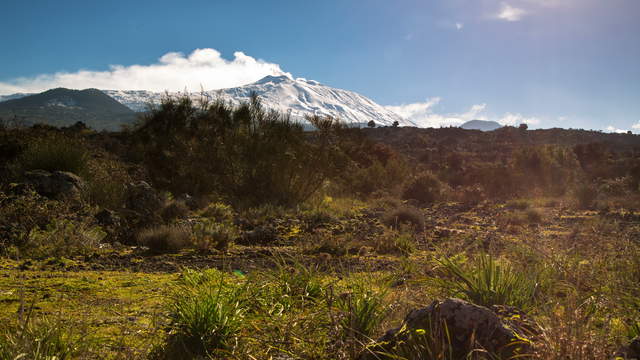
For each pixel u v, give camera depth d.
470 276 3.71
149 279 5.26
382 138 103.12
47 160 11.31
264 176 14.95
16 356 2.37
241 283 4.06
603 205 18.52
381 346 2.60
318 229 10.80
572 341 2.43
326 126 15.77
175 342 2.95
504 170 28.58
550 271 4.33
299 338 2.97
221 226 9.14
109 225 9.02
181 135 16.80
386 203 18.16
